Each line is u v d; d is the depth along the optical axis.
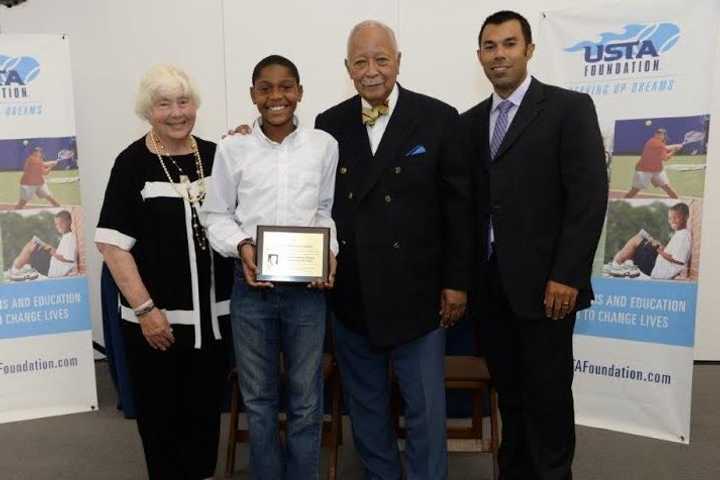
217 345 2.22
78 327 3.35
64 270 3.30
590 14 2.97
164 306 2.13
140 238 2.12
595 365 3.15
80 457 2.85
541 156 2.10
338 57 4.02
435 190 2.08
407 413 2.24
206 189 2.12
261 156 1.96
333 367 2.63
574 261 2.03
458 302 2.10
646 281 2.99
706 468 2.70
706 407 3.37
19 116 3.14
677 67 2.82
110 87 4.06
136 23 4.01
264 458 2.11
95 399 3.41
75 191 3.27
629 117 2.94
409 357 2.16
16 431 3.15
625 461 2.77
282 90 1.91
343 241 2.09
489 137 2.23
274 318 2.02
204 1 3.99
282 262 1.92
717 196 3.93
